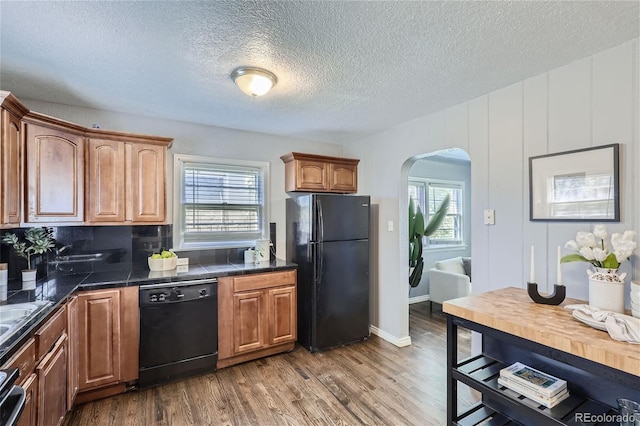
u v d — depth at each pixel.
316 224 3.20
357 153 3.98
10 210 1.94
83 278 2.51
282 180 3.80
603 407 1.45
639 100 1.72
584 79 1.94
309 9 1.47
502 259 2.39
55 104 2.70
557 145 2.07
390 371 2.79
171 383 2.58
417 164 5.14
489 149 2.48
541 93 2.15
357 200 3.46
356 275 3.44
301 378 2.67
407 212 3.41
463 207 5.57
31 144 2.15
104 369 2.32
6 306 1.76
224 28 1.63
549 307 1.70
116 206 2.61
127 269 2.91
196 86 2.35
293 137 3.86
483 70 2.10
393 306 3.43
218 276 2.77
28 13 1.48
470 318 1.66
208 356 2.72
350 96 2.54
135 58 1.93
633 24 1.60
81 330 2.24
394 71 2.11
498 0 1.42
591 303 1.58
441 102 2.68
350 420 2.12
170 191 3.16
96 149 2.54
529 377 1.58
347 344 3.38
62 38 1.70
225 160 3.44
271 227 3.70
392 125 3.35
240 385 2.56
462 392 2.45
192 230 3.27
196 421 2.11
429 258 5.18
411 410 2.23
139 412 2.20
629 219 1.75
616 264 1.56
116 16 1.51
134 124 3.01
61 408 1.89
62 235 2.68
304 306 3.30
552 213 2.08
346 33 1.67
